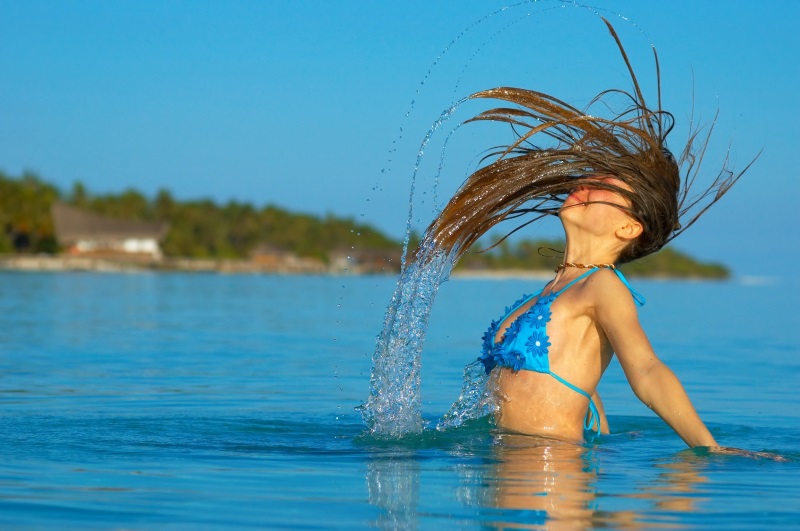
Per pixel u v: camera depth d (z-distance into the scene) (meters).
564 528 5.00
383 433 8.00
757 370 16.77
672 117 8.25
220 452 7.30
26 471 6.44
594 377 7.74
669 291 93.12
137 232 170.38
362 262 192.88
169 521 5.11
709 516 5.30
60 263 148.12
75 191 187.75
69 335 22.53
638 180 7.88
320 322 30.11
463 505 5.46
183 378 14.04
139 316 31.81
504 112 8.77
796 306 51.97
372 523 5.07
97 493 5.77
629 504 5.55
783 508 5.50
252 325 28.19
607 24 8.45
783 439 8.90
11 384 12.84
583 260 7.97
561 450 7.22
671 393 7.18
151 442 7.78
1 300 41.25
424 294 8.66
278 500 5.59
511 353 7.76
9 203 157.88
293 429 8.73
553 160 8.34
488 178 8.62
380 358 8.31
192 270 169.88
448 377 14.96
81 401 11.08
